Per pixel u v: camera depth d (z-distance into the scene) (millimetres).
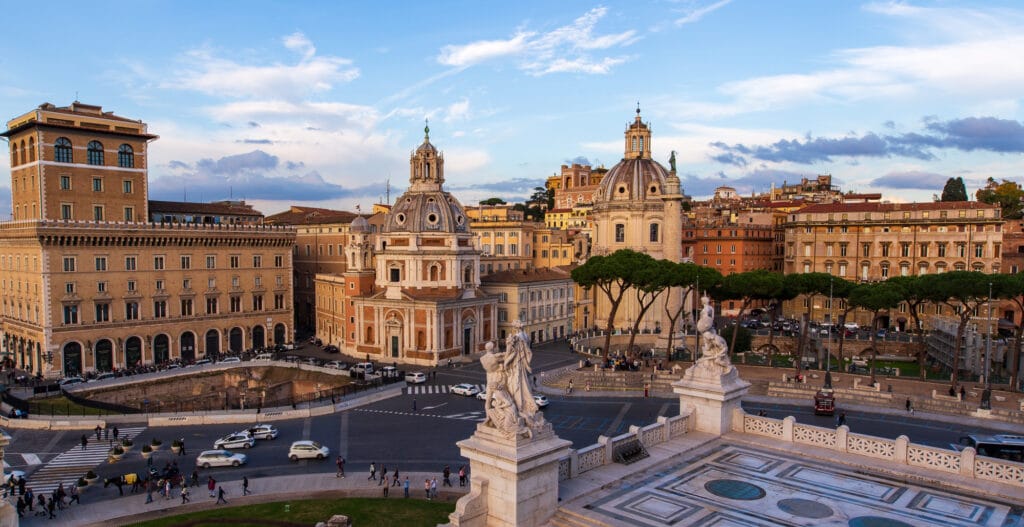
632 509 27109
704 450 34312
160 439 67375
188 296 110750
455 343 110375
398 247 112438
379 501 47594
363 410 77750
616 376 87062
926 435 59562
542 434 25781
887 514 26828
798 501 28125
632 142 136750
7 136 110188
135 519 45094
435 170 116375
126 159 111812
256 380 103938
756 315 159375
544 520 26141
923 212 134625
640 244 129875
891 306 80125
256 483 52250
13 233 99938
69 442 66188
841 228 143375
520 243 151000
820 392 69438
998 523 25891
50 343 95938
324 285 131750
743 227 169000
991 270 127938
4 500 33438
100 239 100188
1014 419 64875
